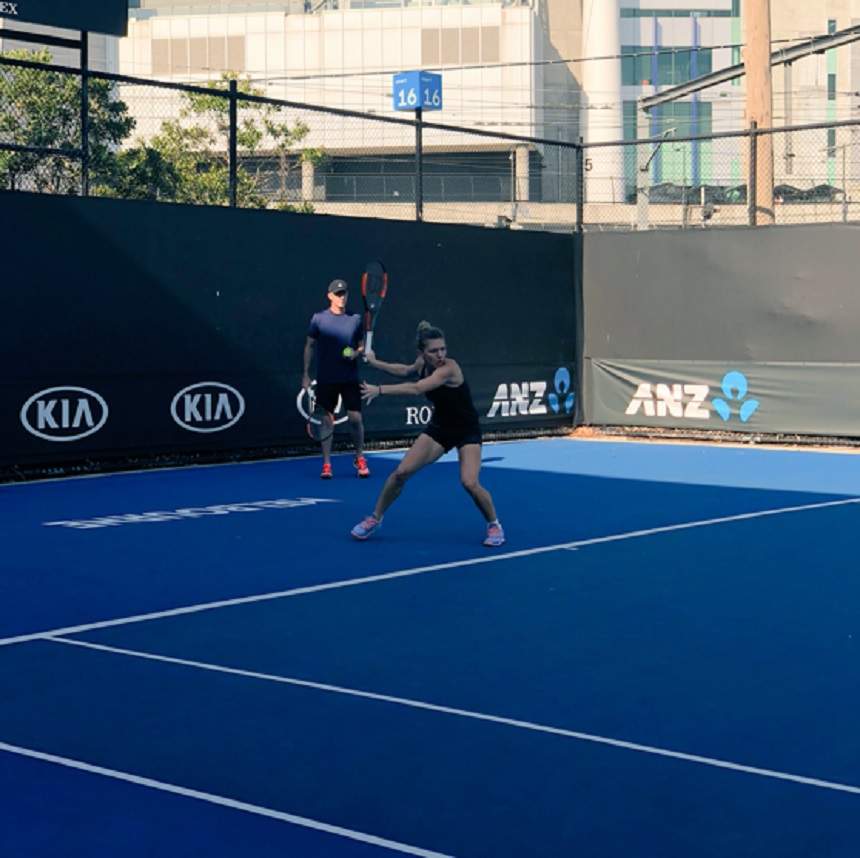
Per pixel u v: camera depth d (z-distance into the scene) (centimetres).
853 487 1557
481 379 2134
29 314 1636
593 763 579
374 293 1258
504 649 785
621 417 2230
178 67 8312
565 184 4525
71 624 853
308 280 1919
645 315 2197
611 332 2234
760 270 2092
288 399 1903
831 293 2038
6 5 1622
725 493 1502
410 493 1494
